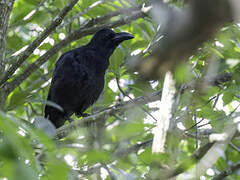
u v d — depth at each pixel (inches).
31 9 402.0
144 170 229.8
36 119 117.9
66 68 421.7
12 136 76.0
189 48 44.3
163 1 54.8
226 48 278.5
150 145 251.8
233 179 320.2
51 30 302.7
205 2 40.7
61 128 274.1
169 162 168.2
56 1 390.0
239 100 356.5
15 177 69.8
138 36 471.2
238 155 353.4
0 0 305.0
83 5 402.6
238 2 39.7
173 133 185.5
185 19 42.5
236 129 169.6
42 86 452.1
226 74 292.5
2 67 305.3
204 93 265.6
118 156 230.2
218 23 40.9
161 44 46.4
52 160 91.6
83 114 454.6
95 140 213.3
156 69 48.7
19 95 178.2
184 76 129.8
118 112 272.4
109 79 446.6
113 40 433.7
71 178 127.9
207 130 265.4
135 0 400.8
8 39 398.9
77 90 425.7
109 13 382.3
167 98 189.8
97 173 237.6
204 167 169.8
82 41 508.1
